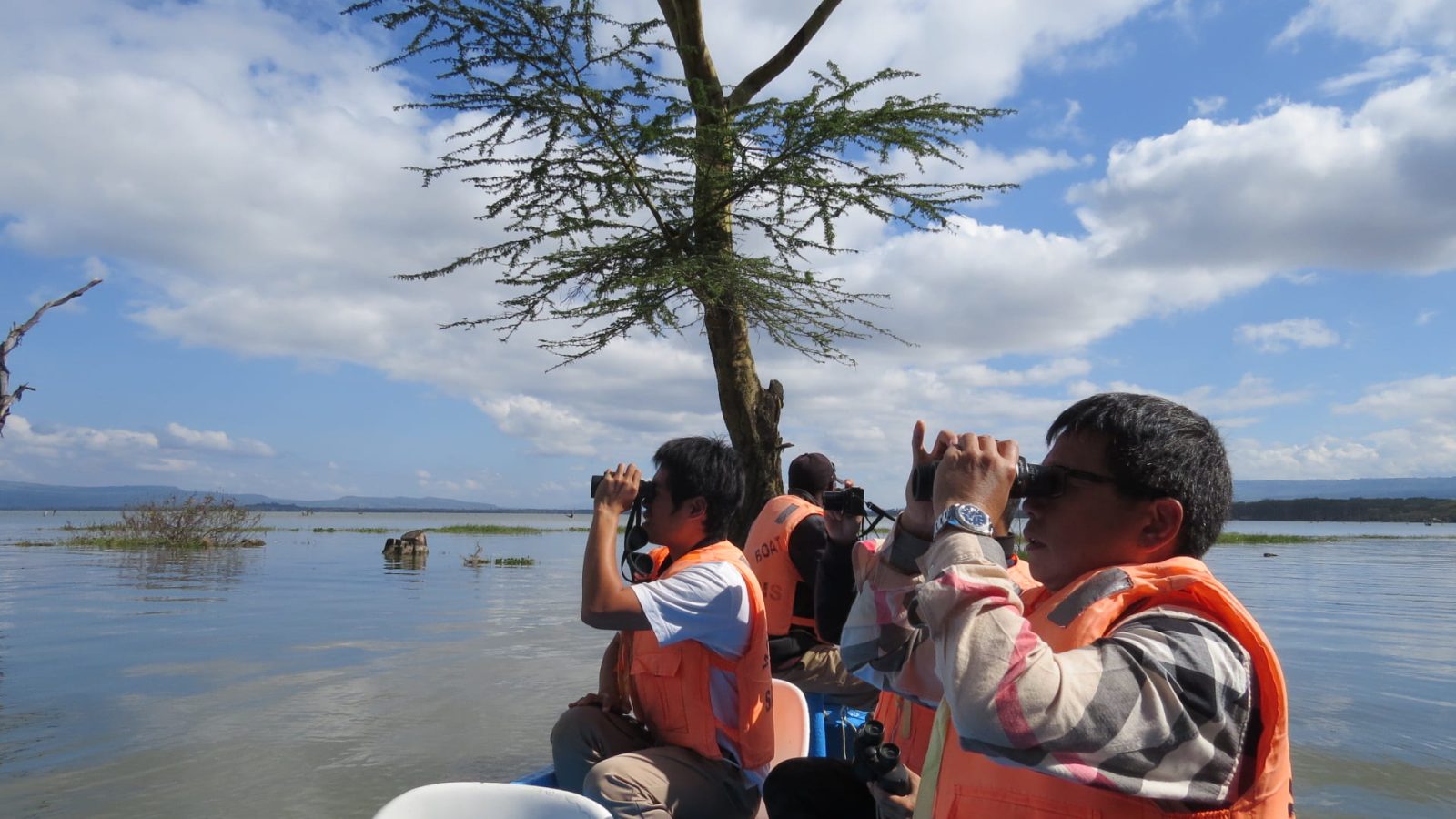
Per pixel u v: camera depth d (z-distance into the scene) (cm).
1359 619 1286
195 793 470
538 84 615
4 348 1395
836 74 617
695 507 302
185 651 903
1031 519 151
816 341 675
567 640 985
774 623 414
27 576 1717
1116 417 143
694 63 683
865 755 187
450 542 3669
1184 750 116
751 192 648
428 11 595
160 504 3145
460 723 621
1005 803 134
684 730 285
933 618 129
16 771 510
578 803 206
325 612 1209
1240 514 15262
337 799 462
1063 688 116
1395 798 487
